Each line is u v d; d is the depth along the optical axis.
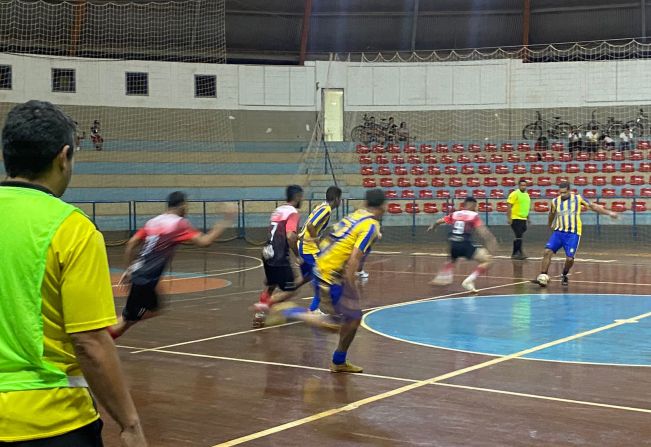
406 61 34.88
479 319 11.12
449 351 8.84
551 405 6.47
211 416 6.27
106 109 32.06
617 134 31.75
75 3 31.80
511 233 27.66
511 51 34.72
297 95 34.28
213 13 33.81
